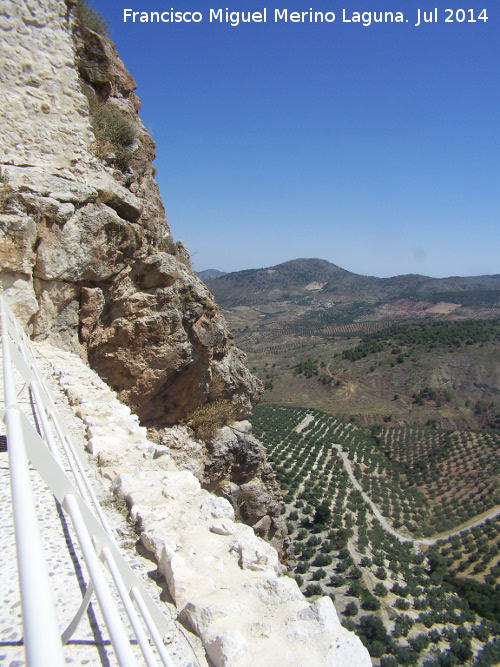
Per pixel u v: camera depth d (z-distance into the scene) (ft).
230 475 53.62
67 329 34.37
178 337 41.93
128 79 44.73
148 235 41.04
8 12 31.60
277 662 9.11
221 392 51.85
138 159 44.01
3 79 31.71
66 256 32.40
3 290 29.37
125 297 39.06
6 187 29.73
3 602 10.20
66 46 34.42
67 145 34.50
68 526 13.50
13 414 8.55
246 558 12.86
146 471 18.06
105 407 23.90
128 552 13.41
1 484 15.56
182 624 10.66
